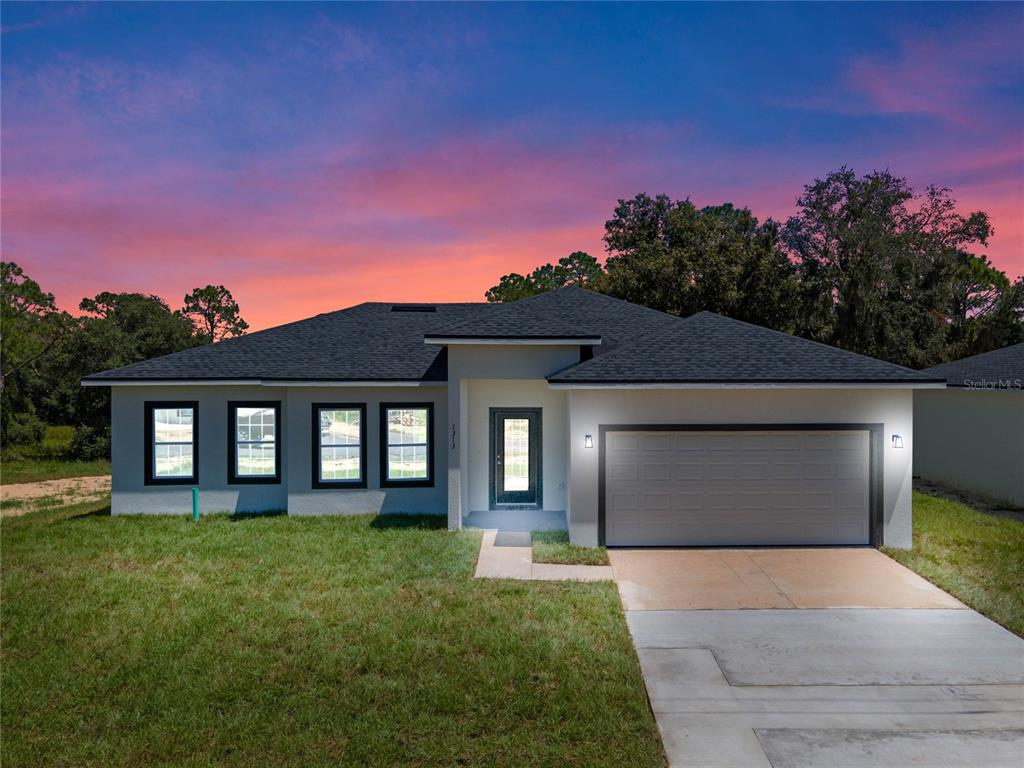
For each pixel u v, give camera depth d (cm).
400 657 712
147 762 537
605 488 1195
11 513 1808
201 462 1492
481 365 1312
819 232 4022
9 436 3675
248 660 709
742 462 1198
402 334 1723
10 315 3744
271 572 1023
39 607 871
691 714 606
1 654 737
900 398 1184
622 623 809
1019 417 1559
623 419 1193
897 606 882
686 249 3672
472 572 1028
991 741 560
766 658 721
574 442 1195
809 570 1047
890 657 723
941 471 1886
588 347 1361
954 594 925
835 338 3888
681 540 1198
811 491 1197
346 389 1470
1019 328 3666
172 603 883
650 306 3525
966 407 1769
